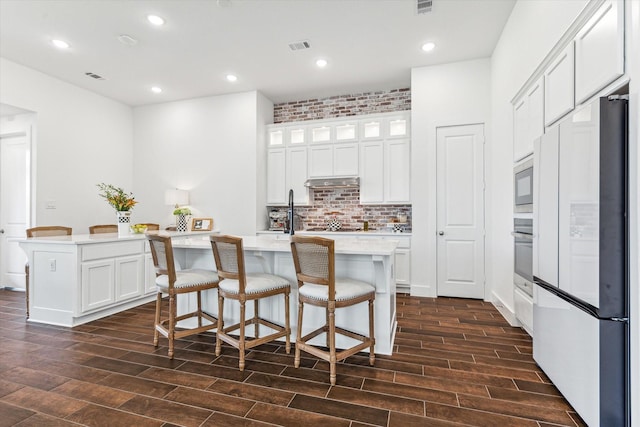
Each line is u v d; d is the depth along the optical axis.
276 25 3.34
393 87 5.02
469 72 4.09
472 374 2.14
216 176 5.30
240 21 3.27
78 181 4.89
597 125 1.45
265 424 1.65
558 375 1.86
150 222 5.70
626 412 1.44
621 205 1.43
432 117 4.21
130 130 5.77
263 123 5.32
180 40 3.62
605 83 1.62
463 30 3.44
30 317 3.29
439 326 3.09
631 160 1.41
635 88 1.40
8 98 4.05
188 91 5.14
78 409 1.78
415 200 4.29
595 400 1.50
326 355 2.06
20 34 3.48
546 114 2.34
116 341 2.74
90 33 3.47
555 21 2.21
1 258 4.69
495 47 3.76
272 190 5.31
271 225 5.38
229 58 4.06
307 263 2.12
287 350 2.48
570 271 1.70
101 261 3.35
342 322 2.56
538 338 2.17
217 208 5.29
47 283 3.22
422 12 3.13
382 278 2.42
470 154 4.09
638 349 1.38
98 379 2.10
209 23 3.30
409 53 3.92
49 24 3.30
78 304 3.10
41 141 4.41
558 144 1.82
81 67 4.27
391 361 2.34
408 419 1.69
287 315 2.48
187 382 2.06
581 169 1.59
